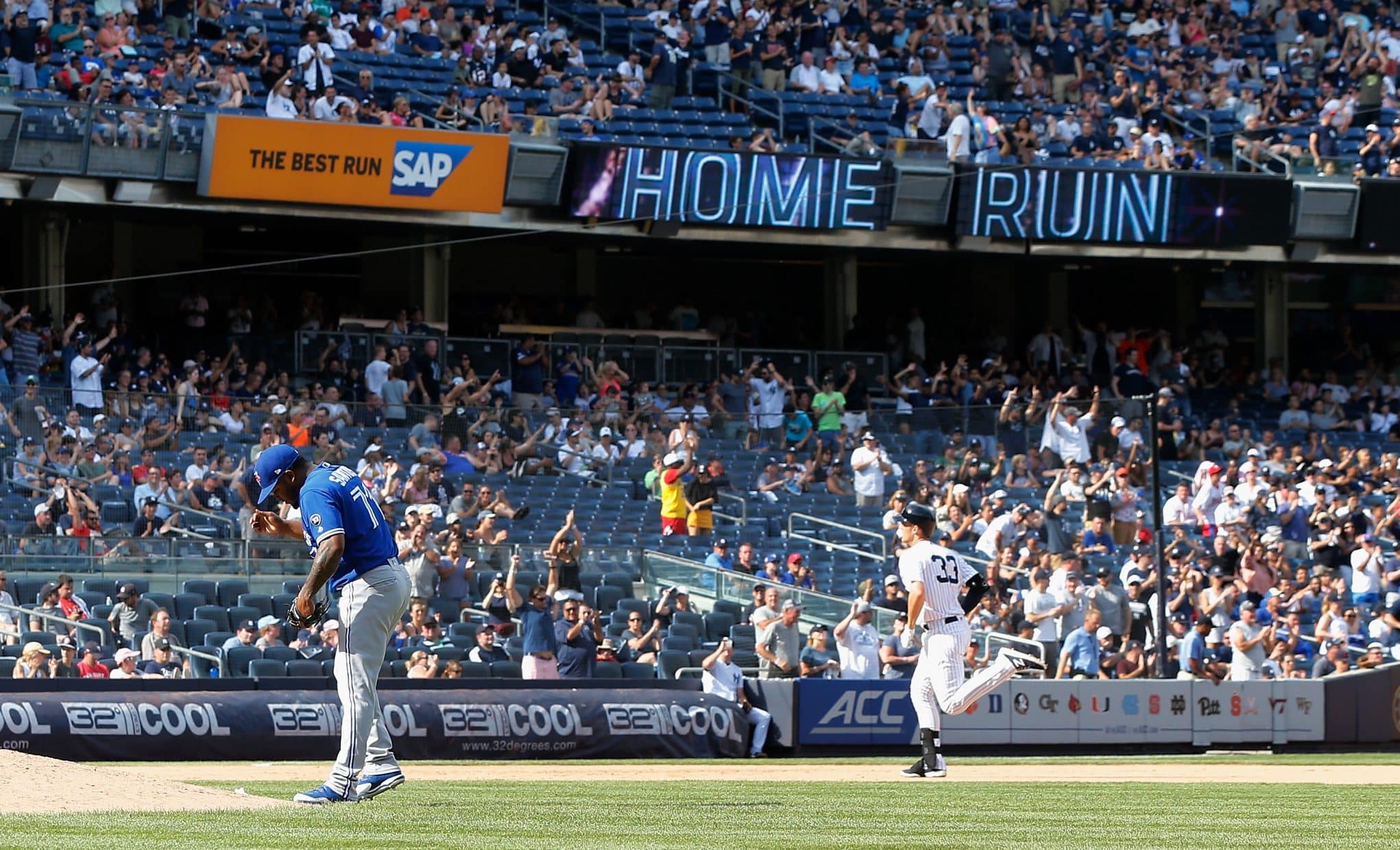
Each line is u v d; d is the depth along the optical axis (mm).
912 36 67062
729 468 49250
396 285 60688
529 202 54594
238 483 42562
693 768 29328
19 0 51875
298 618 16016
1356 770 30531
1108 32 70875
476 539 42281
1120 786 24547
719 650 33562
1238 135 65750
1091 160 62562
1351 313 74125
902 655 36906
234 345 50781
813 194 57406
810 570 43688
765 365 56531
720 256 67125
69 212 52938
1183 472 55938
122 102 50531
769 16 65125
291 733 30188
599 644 37156
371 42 57719
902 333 67000
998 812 18312
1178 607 43625
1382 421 63312
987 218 59219
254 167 50938
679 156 55875
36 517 39719
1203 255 62531
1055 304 70438
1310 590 46312
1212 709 36250
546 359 54188
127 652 32219
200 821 14438
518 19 62531
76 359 45031
